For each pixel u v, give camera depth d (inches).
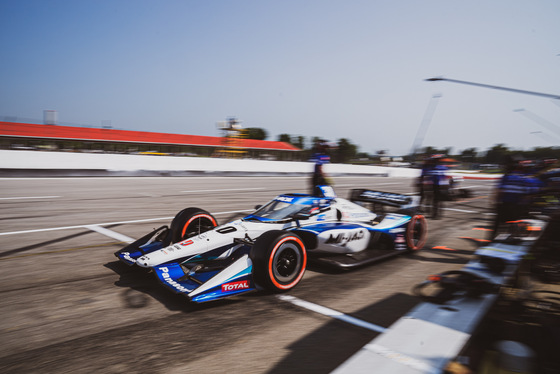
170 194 435.8
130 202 359.9
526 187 213.0
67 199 363.9
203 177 727.1
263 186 597.9
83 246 198.8
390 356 75.7
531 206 228.5
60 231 231.8
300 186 621.6
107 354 94.3
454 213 391.9
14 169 529.0
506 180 219.1
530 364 82.1
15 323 110.5
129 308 122.9
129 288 140.8
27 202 336.8
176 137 1411.2
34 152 546.0
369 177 1134.4
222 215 305.0
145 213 304.5
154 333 106.0
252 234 162.4
